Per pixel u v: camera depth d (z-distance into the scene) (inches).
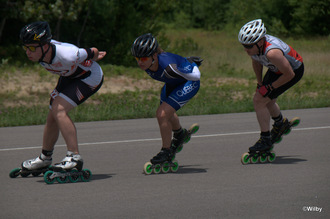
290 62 515.8
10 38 1825.8
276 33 3321.9
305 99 1238.3
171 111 484.7
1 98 1218.6
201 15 4825.3
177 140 518.0
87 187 434.3
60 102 454.6
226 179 458.0
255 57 512.7
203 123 887.7
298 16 3339.1
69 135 453.1
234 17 3860.7
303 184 433.4
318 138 700.0
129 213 352.8
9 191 423.5
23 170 480.7
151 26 1941.4
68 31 1841.8
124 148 653.9
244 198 388.2
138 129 834.8
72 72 451.5
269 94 525.7
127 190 421.7
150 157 589.6
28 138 761.6
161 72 467.2
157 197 396.2
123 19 1849.2
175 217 341.7
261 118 532.4
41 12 1567.4
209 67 1818.4
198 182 447.8
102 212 356.2
